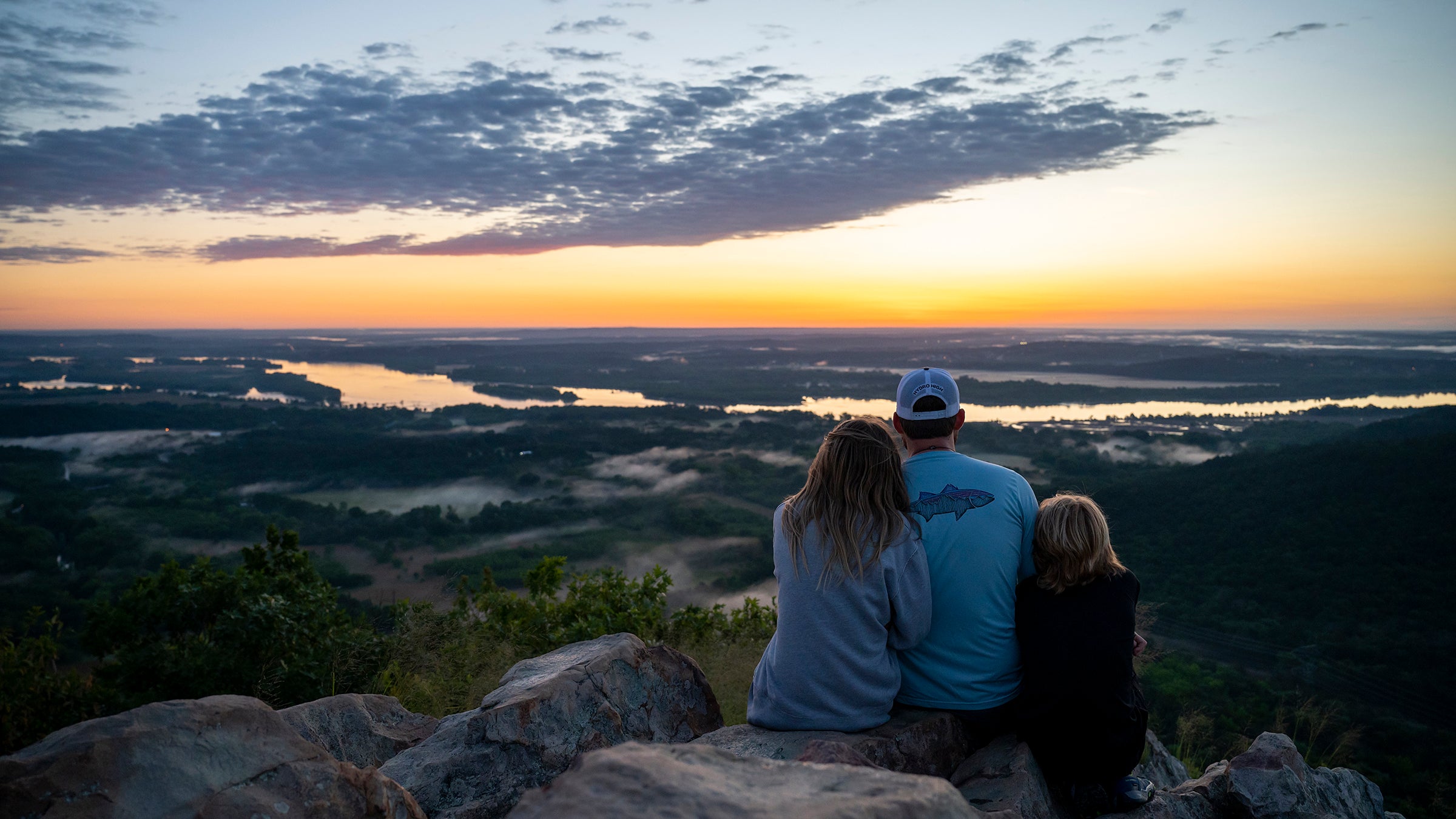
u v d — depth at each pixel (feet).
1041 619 7.49
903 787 3.66
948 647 7.70
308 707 7.90
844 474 7.38
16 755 4.31
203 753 4.63
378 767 7.38
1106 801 7.65
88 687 17.25
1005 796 6.72
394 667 15.89
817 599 7.30
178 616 17.67
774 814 3.24
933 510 7.60
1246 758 8.43
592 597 20.93
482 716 7.22
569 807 3.30
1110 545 7.43
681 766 3.69
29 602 147.84
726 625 22.84
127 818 4.17
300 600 18.37
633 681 8.30
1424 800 34.96
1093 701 7.18
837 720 7.30
